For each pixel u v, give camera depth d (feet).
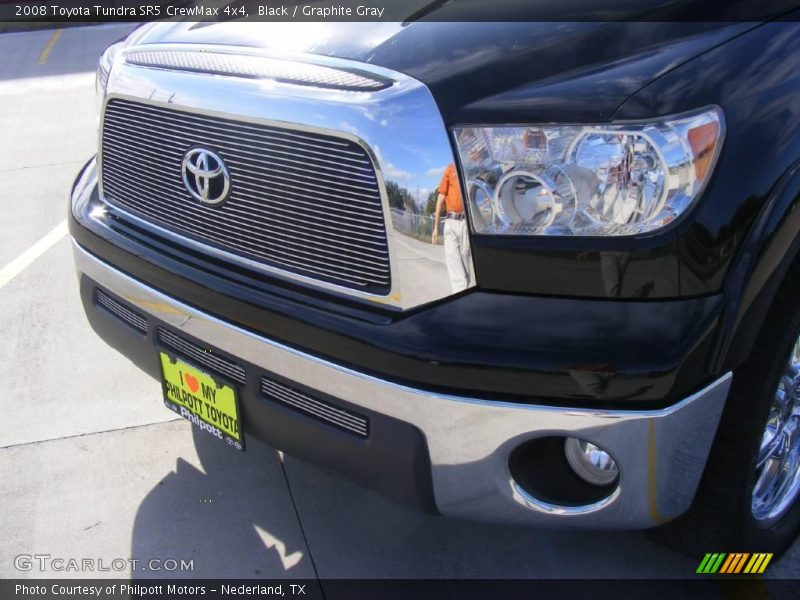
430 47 5.68
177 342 6.77
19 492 8.16
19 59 33.40
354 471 5.93
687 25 5.69
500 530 7.59
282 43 6.18
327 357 5.62
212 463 8.54
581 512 5.65
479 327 5.14
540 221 5.09
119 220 7.27
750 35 5.65
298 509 7.89
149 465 8.52
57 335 11.11
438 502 5.69
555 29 5.76
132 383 9.98
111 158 7.28
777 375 5.74
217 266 6.33
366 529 7.64
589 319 5.02
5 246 14.07
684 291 5.04
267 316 5.84
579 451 5.77
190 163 6.29
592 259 5.01
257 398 6.20
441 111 5.18
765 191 5.19
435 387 5.24
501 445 5.31
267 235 5.97
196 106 6.04
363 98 5.31
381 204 5.28
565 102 5.12
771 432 6.66
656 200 4.98
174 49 6.66
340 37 6.05
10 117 23.30
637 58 5.38
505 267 5.14
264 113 5.63
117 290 7.11
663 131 4.99
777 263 5.31
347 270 5.61
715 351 5.11
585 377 4.97
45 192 16.83
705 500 6.07
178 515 7.84
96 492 8.15
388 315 5.46
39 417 9.33
